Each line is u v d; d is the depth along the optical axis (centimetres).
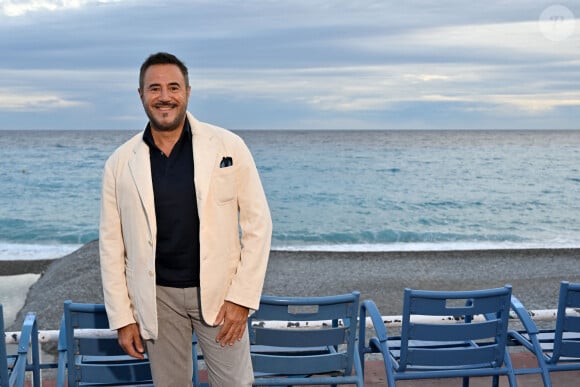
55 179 4788
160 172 246
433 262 1667
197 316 254
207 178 242
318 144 10350
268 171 5531
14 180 4731
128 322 256
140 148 247
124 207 249
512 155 7694
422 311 308
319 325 354
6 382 283
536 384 447
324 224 2783
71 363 285
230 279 253
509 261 1683
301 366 303
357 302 296
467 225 2764
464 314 311
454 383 448
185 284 251
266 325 352
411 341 364
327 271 1551
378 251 1819
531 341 338
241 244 255
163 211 244
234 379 258
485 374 323
